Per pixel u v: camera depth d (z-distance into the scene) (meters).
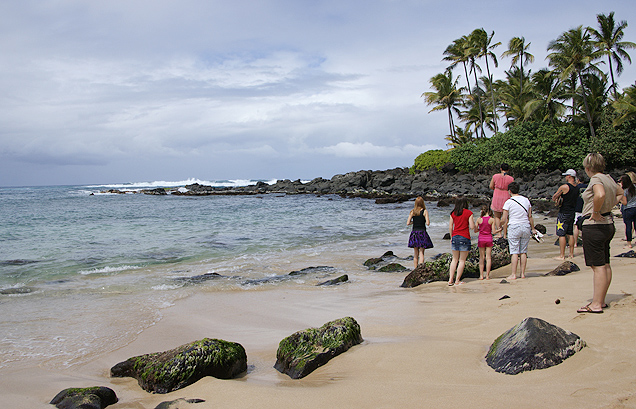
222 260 11.63
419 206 9.59
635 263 7.54
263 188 62.94
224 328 5.86
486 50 46.75
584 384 2.86
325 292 7.95
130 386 4.01
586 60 36.12
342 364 3.90
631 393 2.65
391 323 5.44
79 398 3.46
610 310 4.46
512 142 42.25
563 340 3.38
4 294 7.87
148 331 5.77
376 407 2.87
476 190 40.06
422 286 8.03
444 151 54.56
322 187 56.78
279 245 14.32
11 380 4.21
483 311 5.45
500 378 3.17
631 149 36.09
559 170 39.06
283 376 3.97
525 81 46.97
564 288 6.12
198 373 3.80
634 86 35.62
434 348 4.00
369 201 38.81
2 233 17.19
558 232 9.49
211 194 57.94
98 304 7.17
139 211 29.27
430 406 2.79
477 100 53.34
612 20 37.69
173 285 8.59
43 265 10.76
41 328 5.91
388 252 11.70
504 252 9.09
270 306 6.96
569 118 43.91
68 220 22.64
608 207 4.43
